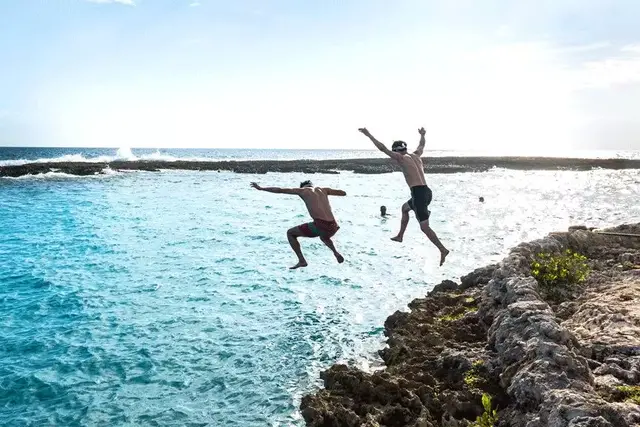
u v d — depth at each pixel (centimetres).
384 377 971
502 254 2308
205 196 4662
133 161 8988
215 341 1288
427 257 2248
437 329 1202
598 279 1330
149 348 1240
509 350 907
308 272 1981
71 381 1070
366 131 909
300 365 1154
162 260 2166
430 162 10131
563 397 680
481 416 809
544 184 6166
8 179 5719
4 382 1059
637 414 644
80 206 3797
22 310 1505
